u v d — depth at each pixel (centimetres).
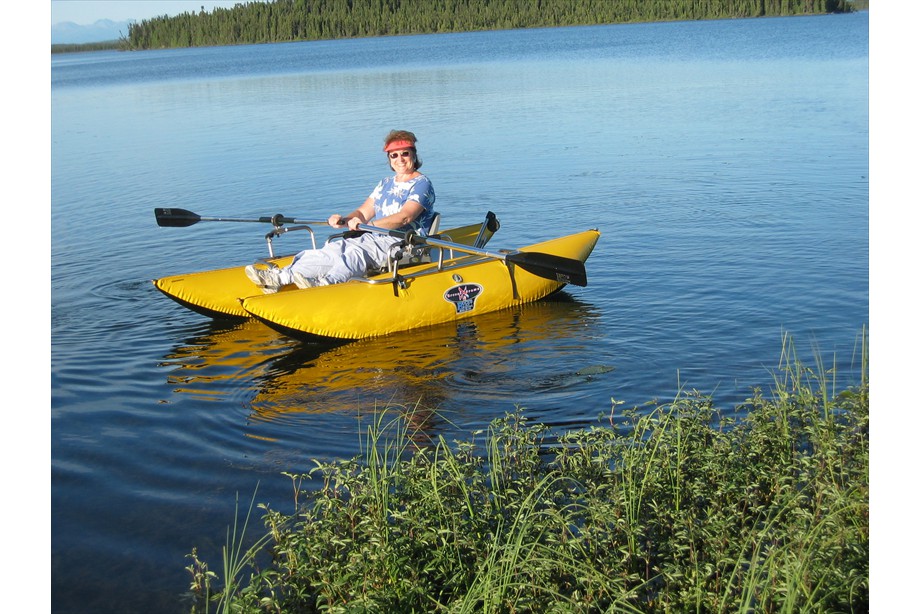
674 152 1372
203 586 341
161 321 683
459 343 621
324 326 626
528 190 1142
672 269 771
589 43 5297
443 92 2527
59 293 756
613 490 361
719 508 351
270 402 525
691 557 324
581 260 757
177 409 518
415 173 702
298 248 902
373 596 302
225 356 608
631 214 991
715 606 300
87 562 360
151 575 351
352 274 670
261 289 668
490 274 698
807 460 366
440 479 374
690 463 383
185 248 910
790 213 956
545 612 304
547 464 423
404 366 580
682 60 3353
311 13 11119
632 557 331
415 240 655
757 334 599
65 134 1930
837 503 327
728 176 1170
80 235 973
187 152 1577
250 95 2775
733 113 1780
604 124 1716
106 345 630
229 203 1129
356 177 1273
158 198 1171
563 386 529
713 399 494
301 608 324
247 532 380
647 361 562
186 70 4841
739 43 4259
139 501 410
